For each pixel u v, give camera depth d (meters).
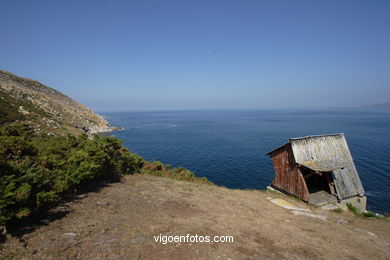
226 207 10.16
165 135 76.31
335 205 15.80
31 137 12.28
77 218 6.18
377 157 40.16
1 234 4.65
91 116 85.69
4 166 6.16
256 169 36.34
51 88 96.25
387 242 9.27
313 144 18.12
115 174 12.97
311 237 8.16
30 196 5.90
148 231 6.00
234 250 5.82
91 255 4.44
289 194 18.05
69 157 9.89
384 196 24.95
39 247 4.41
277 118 164.50
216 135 75.38
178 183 14.37
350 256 6.95
